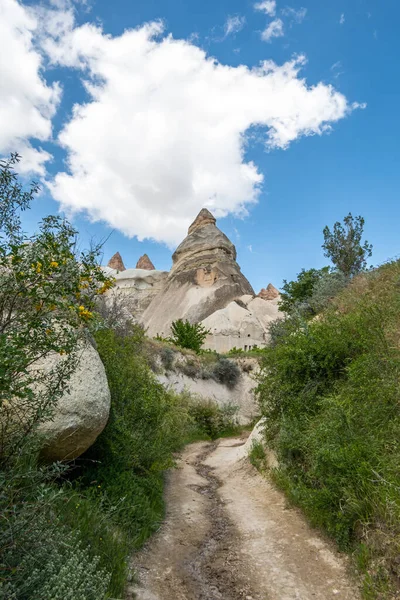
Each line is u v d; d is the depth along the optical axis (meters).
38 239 2.71
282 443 6.43
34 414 3.07
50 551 2.55
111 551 3.54
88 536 3.47
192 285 62.31
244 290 63.56
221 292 59.28
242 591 3.62
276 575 3.84
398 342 6.27
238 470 8.54
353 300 9.92
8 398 2.55
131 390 6.82
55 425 4.03
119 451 5.47
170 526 5.29
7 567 2.25
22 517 2.43
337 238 20.11
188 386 17.14
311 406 6.66
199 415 16.27
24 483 3.06
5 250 2.58
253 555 4.32
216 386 20.00
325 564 3.92
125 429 5.70
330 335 7.34
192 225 81.75
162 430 7.18
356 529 4.03
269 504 5.93
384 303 8.04
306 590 3.53
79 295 2.91
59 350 2.82
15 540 2.32
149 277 76.31
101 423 4.57
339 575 3.69
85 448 4.57
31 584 2.29
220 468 9.40
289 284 20.89
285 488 6.05
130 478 5.24
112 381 6.32
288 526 4.96
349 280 15.36
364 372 5.72
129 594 3.33
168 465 6.71
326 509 4.54
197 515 5.81
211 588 3.70
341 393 6.06
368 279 11.34
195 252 70.12
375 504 3.81
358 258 19.62
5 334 2.36
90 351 4.92
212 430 16.44
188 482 7.95
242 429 17.67
